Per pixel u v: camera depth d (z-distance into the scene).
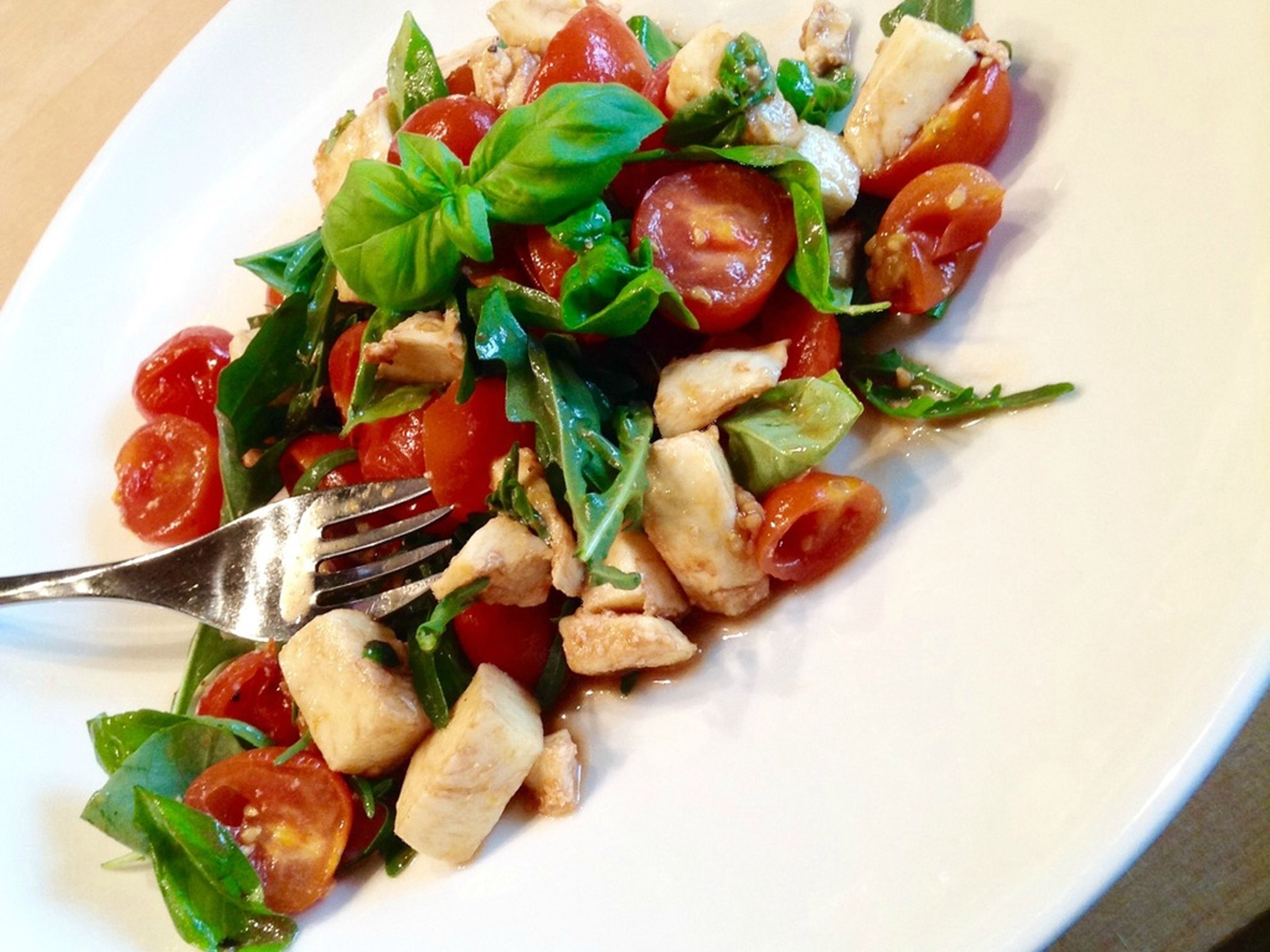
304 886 0.21
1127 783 0.15
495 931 0.19
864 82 0.24
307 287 0.27
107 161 0.30
